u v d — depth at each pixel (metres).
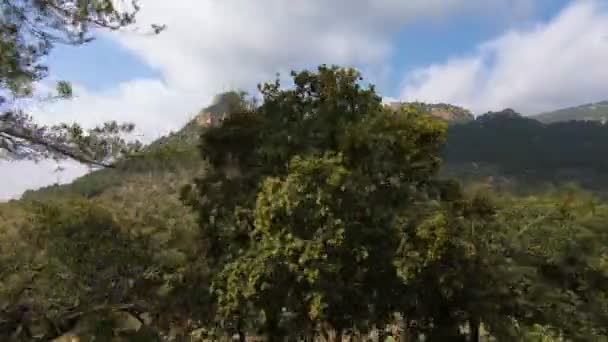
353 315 18.78
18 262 19.58
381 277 18.41
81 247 20.06
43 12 13.07
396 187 18.75
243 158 19.89
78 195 22.39
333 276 16.91
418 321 22.09
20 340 19.92
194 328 21.98
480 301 20.75
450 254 18.11
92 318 20.02
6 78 12.45
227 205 19.42
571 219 25.39
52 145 13.70
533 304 22.58
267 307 17.75
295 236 16.61
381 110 19.52
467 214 21.05
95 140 14.12
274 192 17.00
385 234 17.48
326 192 16.56
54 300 19.59
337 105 19.30
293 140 18.72
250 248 18.20
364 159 18.12
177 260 20.47
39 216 20.47
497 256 21.64
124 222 21.16
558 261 24.25
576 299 24.48
